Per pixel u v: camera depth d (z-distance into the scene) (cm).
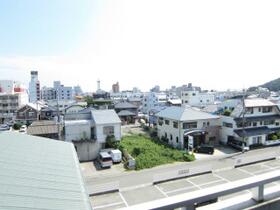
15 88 6200
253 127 2794
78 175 595
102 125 2417
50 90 10606
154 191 1518
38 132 2622
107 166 2025
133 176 1789
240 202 292
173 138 2759
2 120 5203
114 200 1405
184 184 1614
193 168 1772
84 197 466
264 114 2920
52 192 463
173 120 2750
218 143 2834
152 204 235
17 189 454
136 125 4416
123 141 2800
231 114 2847
